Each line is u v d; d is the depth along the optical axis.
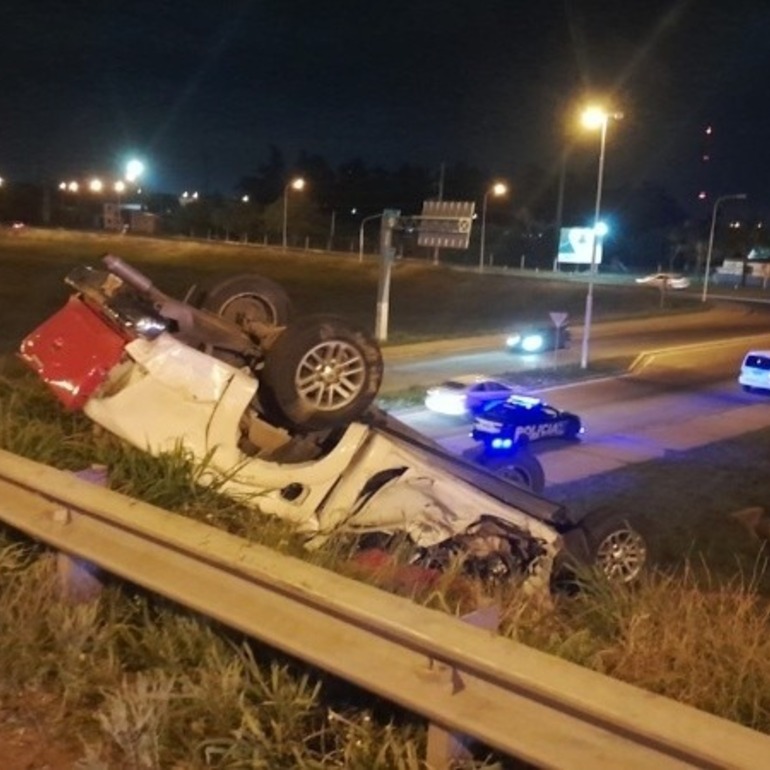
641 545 7.54
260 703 3.68
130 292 5.70
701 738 2.66
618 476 31.14
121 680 3.95
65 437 5.70
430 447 6.31
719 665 4.06
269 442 5.77
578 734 2.90
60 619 4.13
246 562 3.60
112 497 4.24
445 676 3.15
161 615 4.23
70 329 5.49
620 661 4.05
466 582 4.73
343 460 5.45
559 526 6.88
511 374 49.47
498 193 141.62
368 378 5.85
